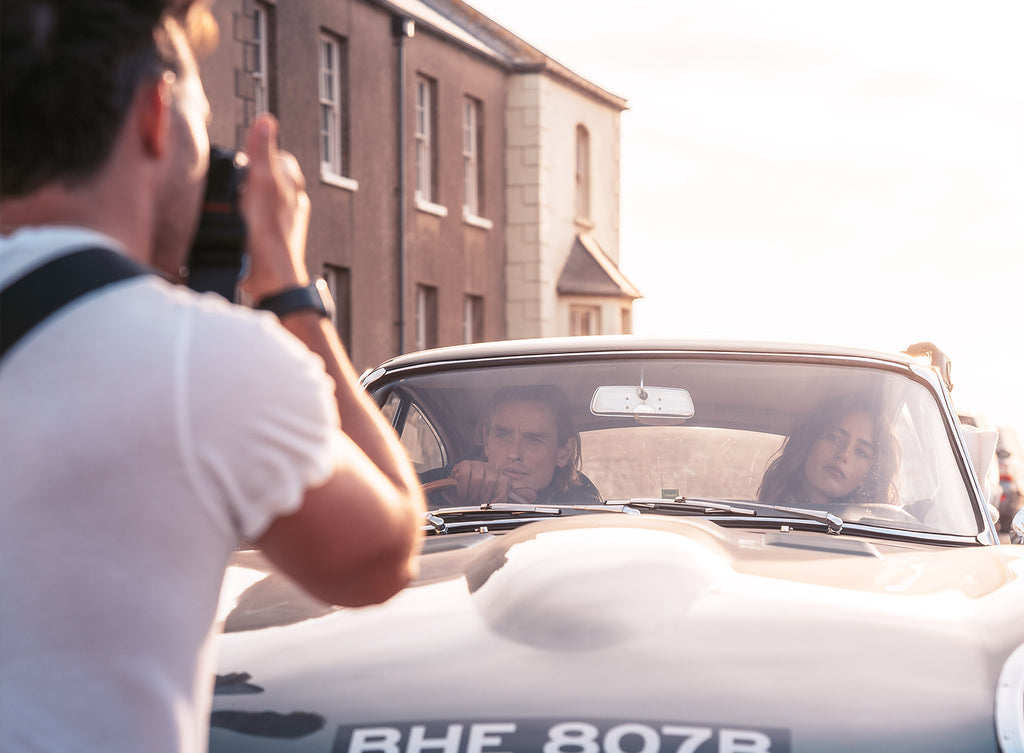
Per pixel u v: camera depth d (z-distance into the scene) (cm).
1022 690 173
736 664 176
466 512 282
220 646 202
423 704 173
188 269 125
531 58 2756
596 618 187
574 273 2859
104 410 101
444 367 316
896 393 295
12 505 101
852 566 226
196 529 103
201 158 119
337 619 207
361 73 2148
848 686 172
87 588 101
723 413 298
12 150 107
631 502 285
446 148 2462
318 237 2028
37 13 106
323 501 109
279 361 107
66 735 101
